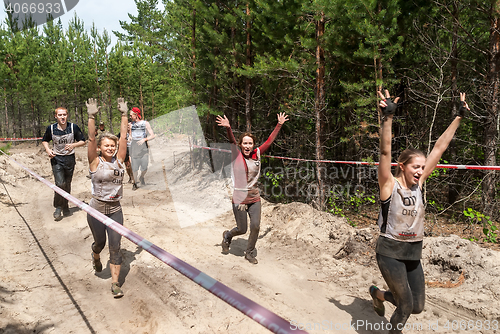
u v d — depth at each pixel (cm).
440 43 905
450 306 356
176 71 1103
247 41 923
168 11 1206
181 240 535
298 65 758
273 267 466
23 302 356
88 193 834
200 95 1000
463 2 734
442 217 795
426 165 276
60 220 633
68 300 371
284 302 367
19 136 3127
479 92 823
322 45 744
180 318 329
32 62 2641
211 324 320
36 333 309
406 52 900
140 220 575
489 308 336
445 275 420
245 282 412
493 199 740
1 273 414
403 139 991
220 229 573
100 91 3209
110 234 385
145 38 1217
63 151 635
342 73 973
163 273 423
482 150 859
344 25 723
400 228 262
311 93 1032
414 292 271
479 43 882
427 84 803
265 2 779
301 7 739
